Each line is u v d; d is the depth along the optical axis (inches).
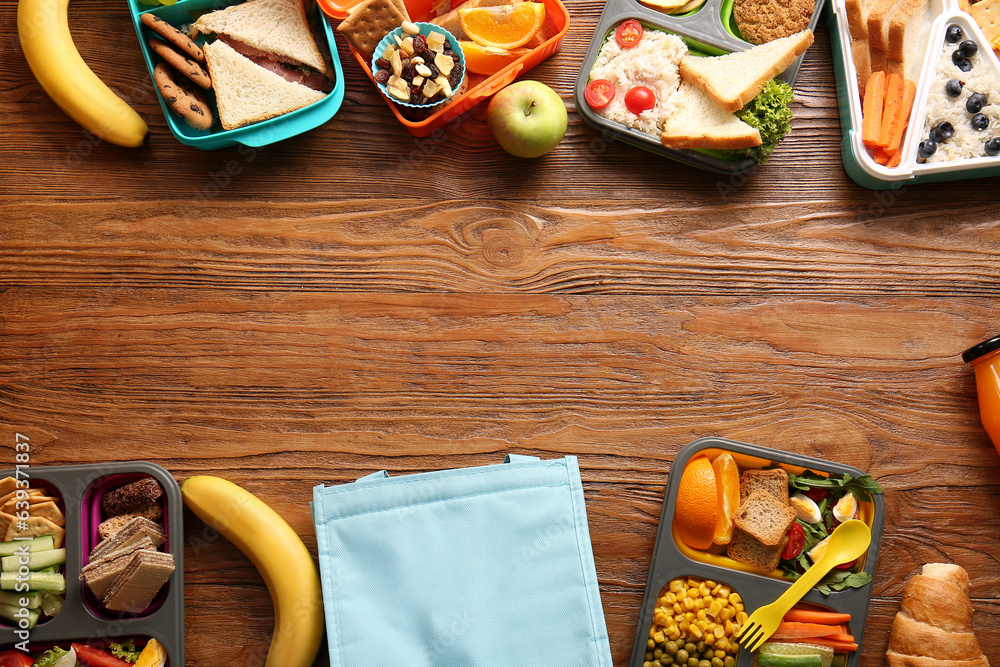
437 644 39.4
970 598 45.9
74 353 46.9
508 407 47.3
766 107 44.1
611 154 48.5
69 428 46.4
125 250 47.5
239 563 45.1
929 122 46.4
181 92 44.1
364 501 40.3
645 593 41.2
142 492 41.6
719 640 40.9
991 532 46.4
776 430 47.3
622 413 47.3
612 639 45.3
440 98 44.6
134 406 46.7
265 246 47.8
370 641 39.0
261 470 46.4
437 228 48.1
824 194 48.4
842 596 41.1
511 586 40.3
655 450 47.0
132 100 47.9
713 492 40.6
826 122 48.4
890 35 44.8
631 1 46.7
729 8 47.9
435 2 47.9
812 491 43.4
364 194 48.2
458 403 47.3
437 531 40.4
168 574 40.1
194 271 47.6
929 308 47.9
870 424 47.3
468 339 47.7
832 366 47.7
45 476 40.9
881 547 46.4
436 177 48.3
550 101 44.5
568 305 47.9
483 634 39.5
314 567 42.4
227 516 41.9
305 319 47.6
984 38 45.8
